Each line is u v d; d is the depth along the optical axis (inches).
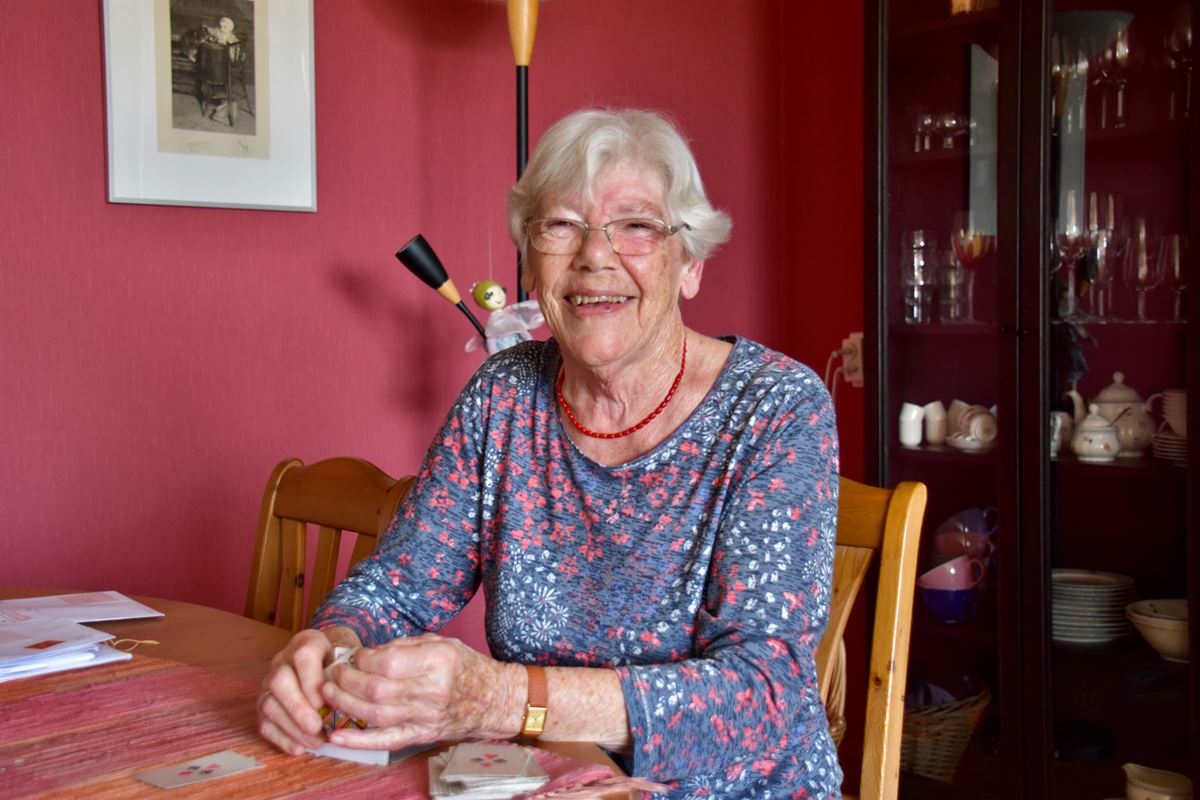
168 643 56.3
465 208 112.7
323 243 104.7
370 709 40.2
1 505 91.0
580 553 53.4
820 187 125.4
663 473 52.4
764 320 130.1
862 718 119.7
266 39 100.1
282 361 103.3
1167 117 81.7
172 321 97.7
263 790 37.9
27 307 91.4
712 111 125.6
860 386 121.6
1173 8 80.6
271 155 100.9
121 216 95.0
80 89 92.8
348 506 68.3
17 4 89.7
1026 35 90.1
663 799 46.5
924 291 99.7
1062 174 89.2
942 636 98.8
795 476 49.4
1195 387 79.5
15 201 90.4
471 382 59.7
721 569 48.7
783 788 49.3
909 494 55.9
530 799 36.5
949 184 96.9
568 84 117.6
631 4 120.5
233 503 101.7
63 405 93.2
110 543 95.8
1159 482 83.6
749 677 44.3
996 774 95.0
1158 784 83.5
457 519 58.0
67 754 40.9
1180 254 81.1
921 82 98.6
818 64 124.8
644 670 43.6
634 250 52.4
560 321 53.7
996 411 94.0
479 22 112.2
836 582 57.4
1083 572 88.8
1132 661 85.4
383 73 107.0
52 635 55.1
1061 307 89.8
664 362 53.9
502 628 54.0
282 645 55.9
